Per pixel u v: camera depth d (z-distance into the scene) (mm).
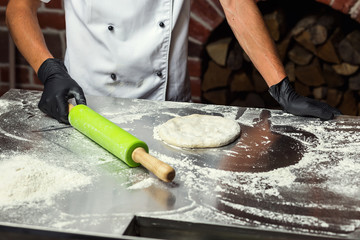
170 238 915
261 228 870
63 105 1300
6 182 979
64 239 833
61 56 2516
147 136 1240
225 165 1103
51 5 2406
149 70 1592
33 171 1020
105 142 1128
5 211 915
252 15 1459
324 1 2229
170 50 1600
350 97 2453
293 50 2418
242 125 1317
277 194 984
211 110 1417
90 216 904
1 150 1148
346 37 2318
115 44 1551
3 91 2627
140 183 1020
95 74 1608
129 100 1464
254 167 1094
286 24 2400
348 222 897
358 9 2191
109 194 977
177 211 922
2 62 2578
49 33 2471
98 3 1498
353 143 1212
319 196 979
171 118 1354
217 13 2314
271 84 1432
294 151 1169
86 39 1577
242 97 2592
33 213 911
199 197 971
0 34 2539
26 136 1228
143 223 910
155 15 1534
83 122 1203
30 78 2609
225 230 883
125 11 1511
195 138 1196
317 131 1277
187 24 1597
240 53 2447
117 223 884
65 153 1145
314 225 886
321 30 2320
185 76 1671
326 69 2418
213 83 2518
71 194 975
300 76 2457
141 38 1554
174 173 997
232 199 964
